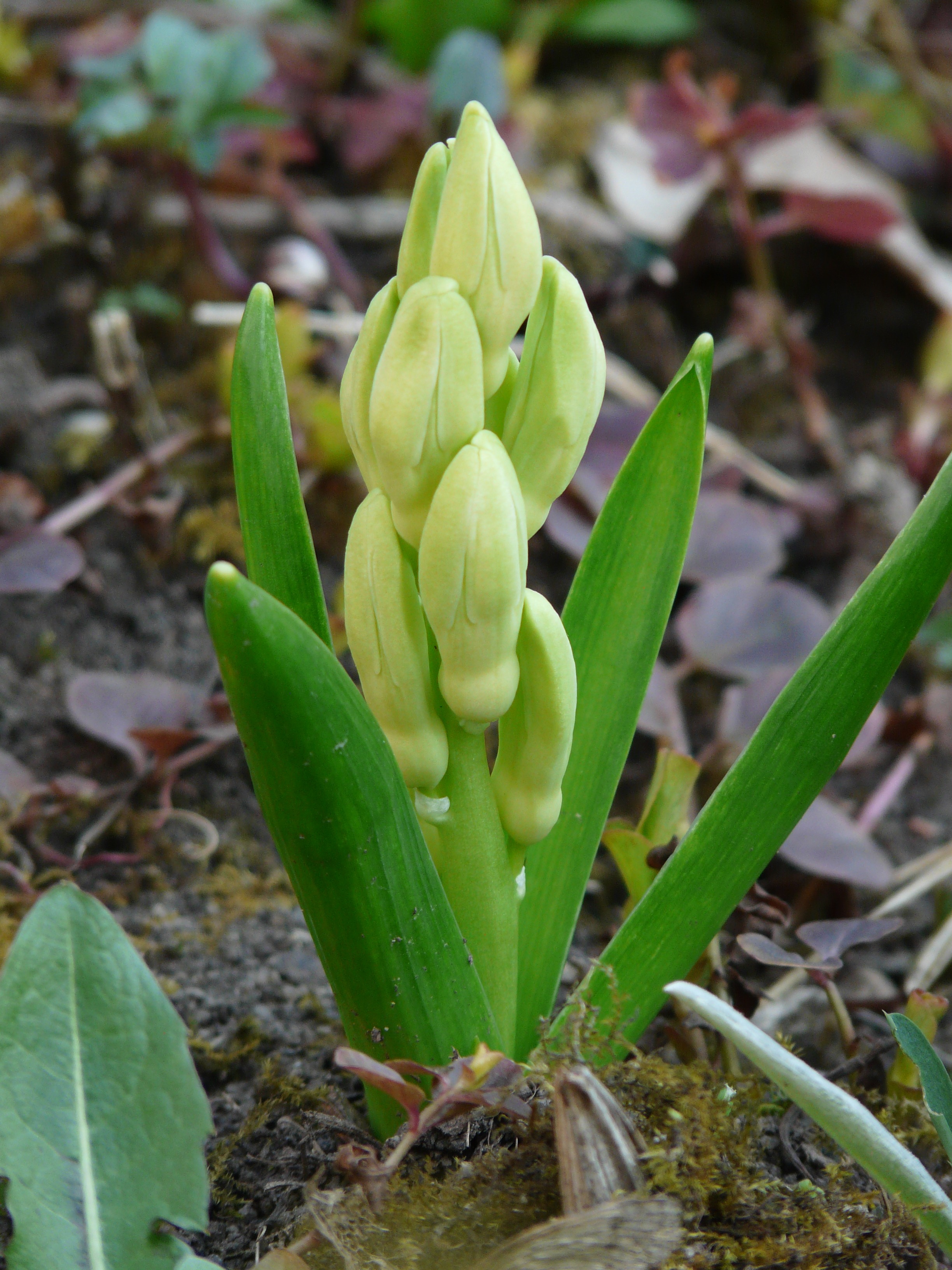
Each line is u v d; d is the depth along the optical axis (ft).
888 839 1.53
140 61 2.04
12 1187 1.05
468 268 1.01
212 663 1.62
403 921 1.05
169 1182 1.06
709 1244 1.09
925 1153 1.17
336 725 1.00
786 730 1.10
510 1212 1.07
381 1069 1.03
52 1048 1.06
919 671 1.78
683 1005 1.20
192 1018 1.28
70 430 1.87
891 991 1.34
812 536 1.93
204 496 1.82
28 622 1.63
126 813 1.41
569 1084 1.03
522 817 1.08
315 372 2.03
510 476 1.02
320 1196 1.07
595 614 1.14
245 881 1.38
